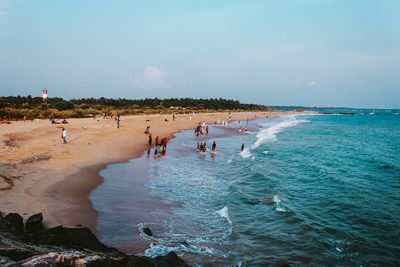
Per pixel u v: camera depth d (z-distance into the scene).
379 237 15.29
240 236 15.18
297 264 12.55
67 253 9.10
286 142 56.28
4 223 11.19
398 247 14.22
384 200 21.53
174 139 51.47
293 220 17.33
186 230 15.54
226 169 31.14
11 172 20.45
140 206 18.20
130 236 14.05
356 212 18.92
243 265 12.34
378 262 12.82
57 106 89.31
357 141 61.22
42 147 29.75
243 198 21.48
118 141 40.84
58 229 11.38
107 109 104.75
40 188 18.06
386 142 60.03
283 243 14.52
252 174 28.95
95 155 30.72
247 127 84.94
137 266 9.65
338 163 36.84
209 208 19.22
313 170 31.89
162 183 24.02
